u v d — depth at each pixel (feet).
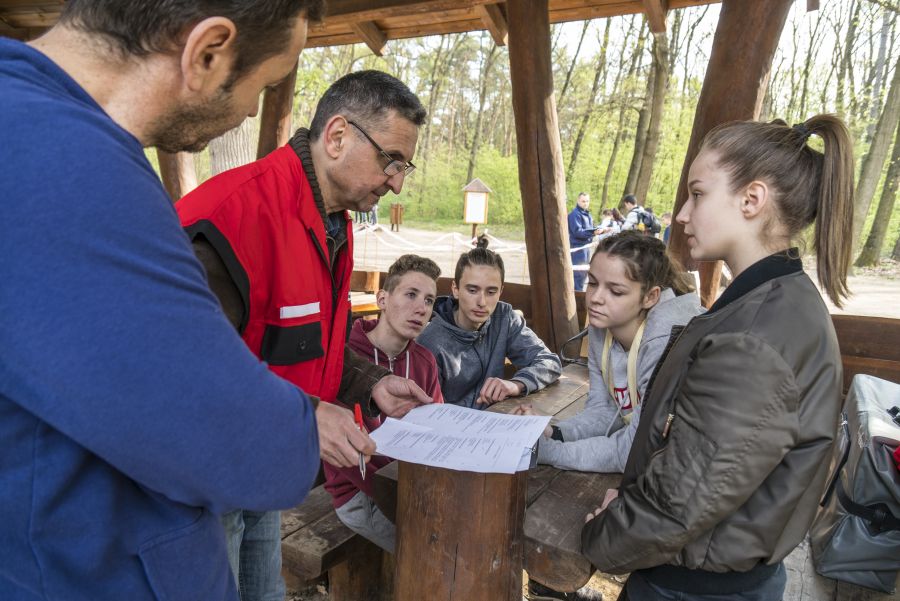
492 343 8.03
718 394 2.93
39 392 1.55
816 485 3.15
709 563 3.15
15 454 1.72
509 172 83.25
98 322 1.53
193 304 1.74
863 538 5.22
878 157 49.34
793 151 3.34
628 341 5.18
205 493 1.84
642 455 3.56
